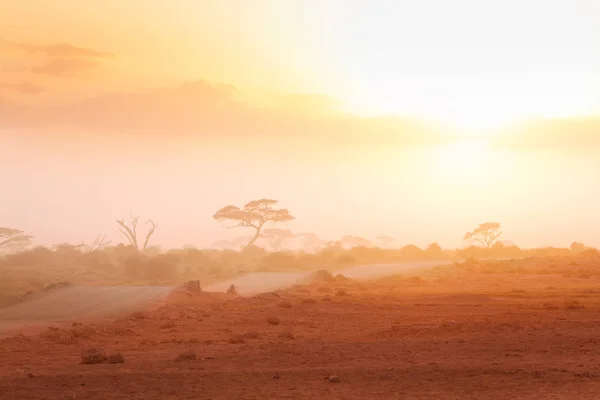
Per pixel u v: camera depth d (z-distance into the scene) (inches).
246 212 6003.9
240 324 1434.5
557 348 1023.6
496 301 1889.8
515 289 2303.2
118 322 1438.2
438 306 1760.6
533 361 913.5
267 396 711.1
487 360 927.7
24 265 4306.1
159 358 999.6
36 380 805.9
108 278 3479.3
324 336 1251.2
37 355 1045.2
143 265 3607.3
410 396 704.4
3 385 773.9
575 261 4244.6
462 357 956.0
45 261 4547.2
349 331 1326.3
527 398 685.3
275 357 984.3
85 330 1253.1
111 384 778.2
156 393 729.6
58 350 1096.2
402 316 1561.3
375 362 924.0
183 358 965.2
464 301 1892.2
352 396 707.4
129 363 948.6
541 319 1418.6
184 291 1909.4
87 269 4001.0
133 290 1948.8
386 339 1176.2
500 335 1173.1
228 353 1037.8
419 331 1237.1
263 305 1769.2
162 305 1720.0
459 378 796.0
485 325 1262.3
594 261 4234.7
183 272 3868.1
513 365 879.1
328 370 860.6
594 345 1048.2
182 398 705.0
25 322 1525.6
